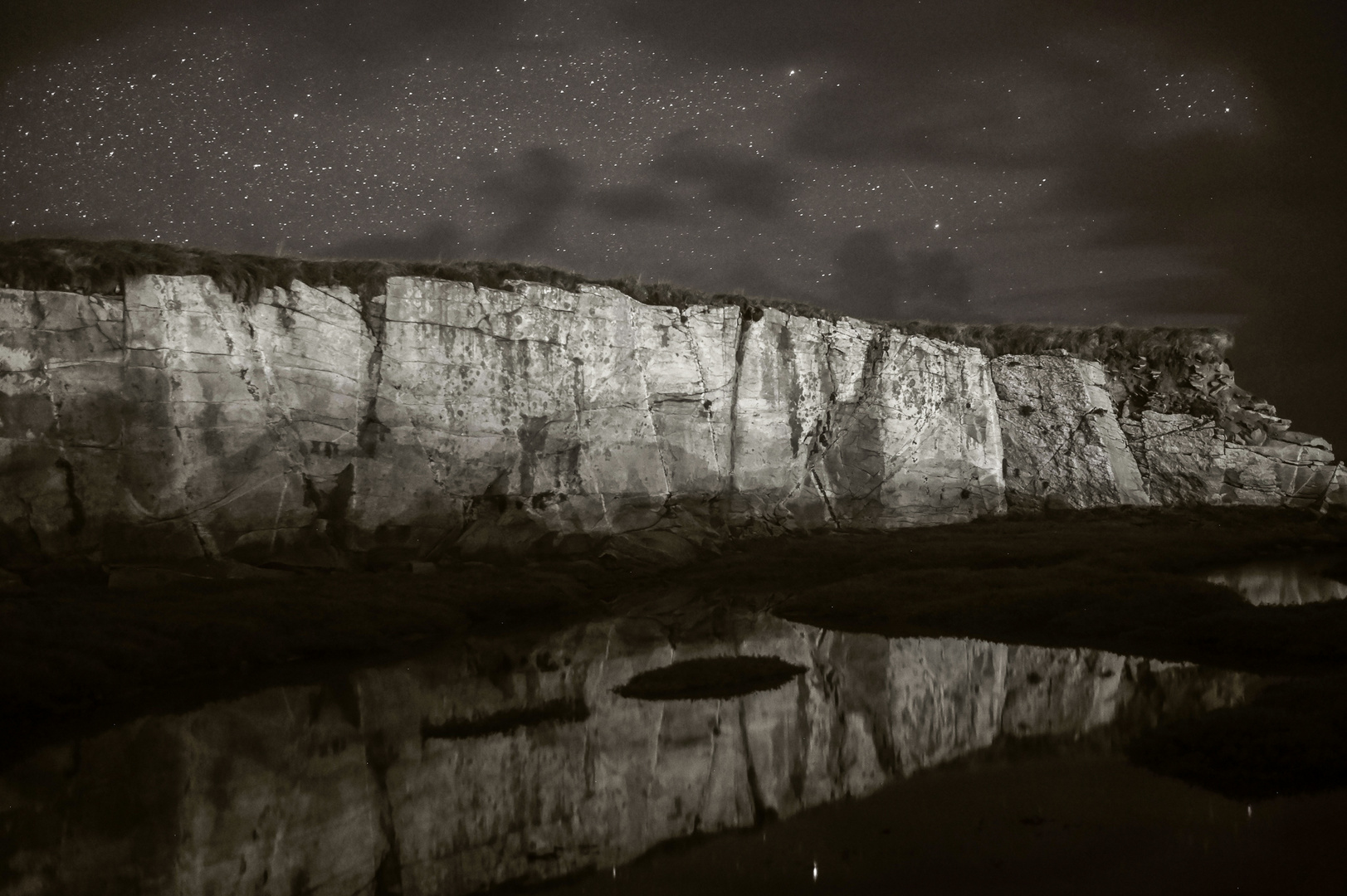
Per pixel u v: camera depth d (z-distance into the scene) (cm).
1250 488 2673
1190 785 673
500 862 593
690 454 2114
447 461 1744
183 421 1466
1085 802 645
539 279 1942
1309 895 490
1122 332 2891
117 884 571
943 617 1344
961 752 779
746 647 1223
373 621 1290
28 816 682
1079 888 511
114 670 1018
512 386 1844
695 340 2169
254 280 1580
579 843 621
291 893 556
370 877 577
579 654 1205
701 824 650
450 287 1791
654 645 1255
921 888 519
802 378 2339
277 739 857
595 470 1933
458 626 1371
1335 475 2691
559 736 860
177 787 740
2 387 1334
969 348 2644
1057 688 974
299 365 1614
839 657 1158
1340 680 855
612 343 2005
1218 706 868
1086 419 2659
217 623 1180
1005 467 2647
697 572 1859
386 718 925
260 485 1527
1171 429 2727
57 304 1398
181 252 1558
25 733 873
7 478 1312
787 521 2242
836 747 810
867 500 2375
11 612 1123
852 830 618
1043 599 1371
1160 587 1393
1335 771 680
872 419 2419
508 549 1756
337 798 716
